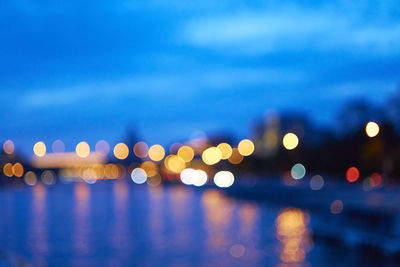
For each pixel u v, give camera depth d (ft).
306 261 93.30
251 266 90.74
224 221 165.27
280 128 496.23
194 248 110.32
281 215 182.60
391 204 126.82
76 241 121.70
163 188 438.81
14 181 494.59
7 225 157.48
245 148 386.32
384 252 89.92
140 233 135.85
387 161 200.34
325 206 172.14
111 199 294.25
